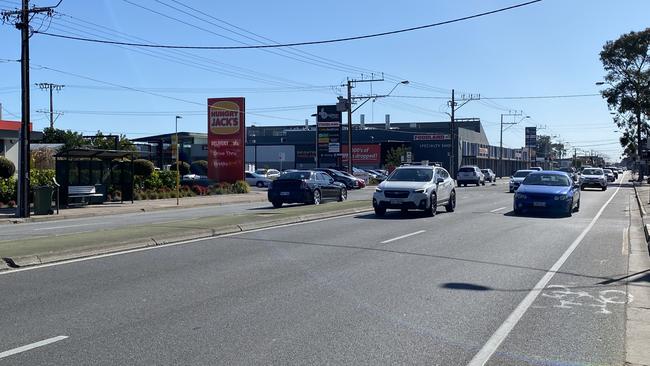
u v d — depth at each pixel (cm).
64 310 760
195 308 777
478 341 647
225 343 632
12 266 1041
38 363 568
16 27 2417
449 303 812
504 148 11625
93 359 580
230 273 1009
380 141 9225
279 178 2778
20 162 2406
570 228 1769
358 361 580
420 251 1270
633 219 2102
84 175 3069
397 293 870
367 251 1263
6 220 2242
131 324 701
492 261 1154
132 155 3164
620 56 6788
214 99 4478
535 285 938
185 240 1420
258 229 1673
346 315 747
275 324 705
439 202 2202
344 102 6250
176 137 3200
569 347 630
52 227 1923
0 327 685
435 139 8756
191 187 3988
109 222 2080
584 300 841
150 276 977
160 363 570
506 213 2288
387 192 2067
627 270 1077
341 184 3102
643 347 631
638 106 6744
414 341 645
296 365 567
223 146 4453
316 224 1819
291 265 1091
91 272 1005
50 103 7631
